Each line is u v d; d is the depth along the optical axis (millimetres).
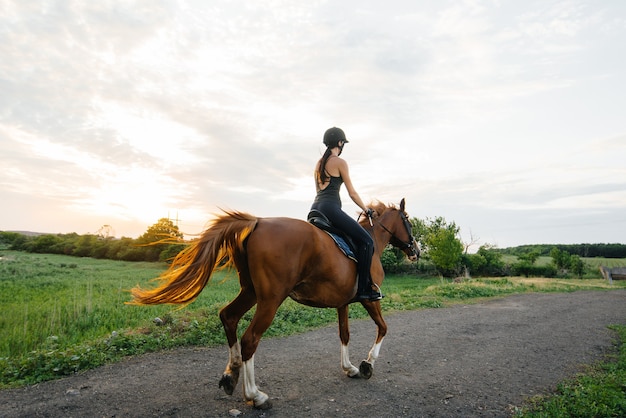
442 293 15836
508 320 10344
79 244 65125
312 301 4230
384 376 5180
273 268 3713
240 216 3930
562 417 3875
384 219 5566
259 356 6094
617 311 12602
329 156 4617
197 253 3721
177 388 4480
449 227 40625
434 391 4641
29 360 5094
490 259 40156
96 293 14594
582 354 6719
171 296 3684
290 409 3951
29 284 17672
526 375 5414
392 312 11352
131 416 3676
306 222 4137
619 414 3990
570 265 38906
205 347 6465
